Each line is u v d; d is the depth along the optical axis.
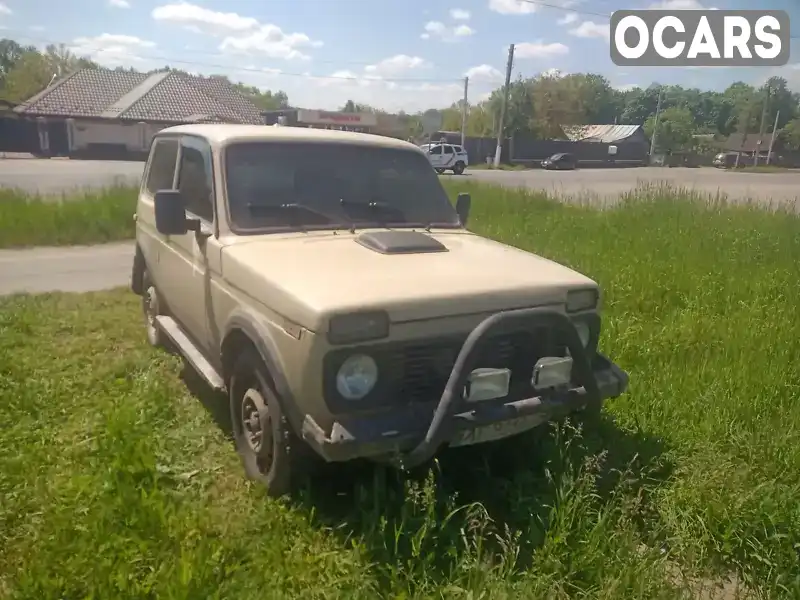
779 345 5.44
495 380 3.07
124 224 11.54
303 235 3.89
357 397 2.96
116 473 3.39
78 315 6.51
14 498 3.29
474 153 50.41
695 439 4.01
